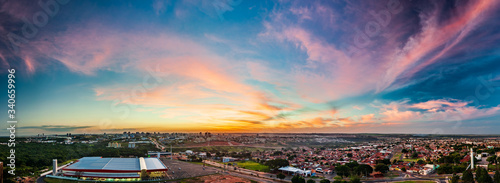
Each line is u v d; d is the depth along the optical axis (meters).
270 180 148.00
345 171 150.62
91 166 149.38
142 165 159.62
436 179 135.50
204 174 163.62
